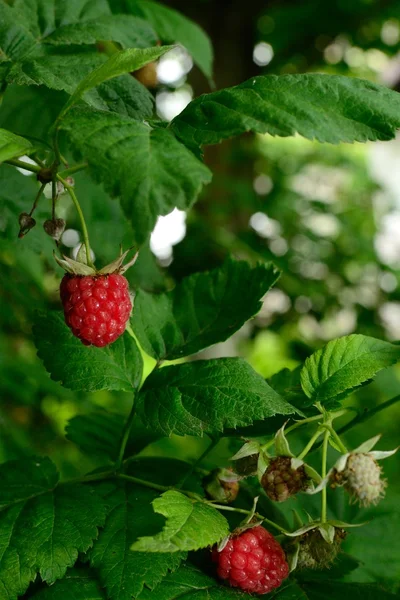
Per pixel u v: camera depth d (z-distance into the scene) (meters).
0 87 0.40
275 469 0.36
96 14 0.44
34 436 0.74
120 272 0.37
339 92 0.36
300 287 0.90
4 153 0.34
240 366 0.38
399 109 0.36
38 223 0.47
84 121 0.34
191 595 0.35
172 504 0.35
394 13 1.16
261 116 0.35
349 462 0.35
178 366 0.39
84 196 0.50
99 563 0.35
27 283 0.61
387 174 1.89
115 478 0.39
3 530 0.36
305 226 0.99
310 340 0.96
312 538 0.36
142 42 0.44
